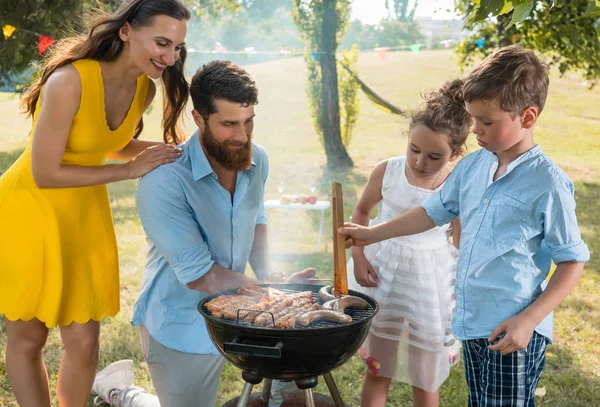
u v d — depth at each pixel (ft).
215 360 8.55
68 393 9.04
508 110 6.50
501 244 6.95
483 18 7.36
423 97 8.43
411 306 8.72
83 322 8.65
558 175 6.78
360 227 7.98
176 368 8.54
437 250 8.88
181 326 8.45
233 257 8.70
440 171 8.83
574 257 6.69
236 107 7.43
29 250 8.28
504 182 7.00
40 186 8.13
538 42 28.37
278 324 6.35
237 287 8.11
